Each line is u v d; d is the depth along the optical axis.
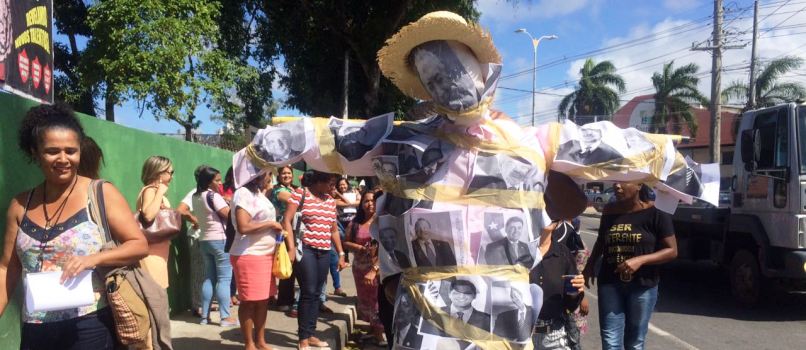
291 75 22.70
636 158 2.08
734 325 6.88
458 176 1.88
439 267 1.88
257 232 4.61
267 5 19.56
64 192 2.44
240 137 15.07
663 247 4.03
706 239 8.73
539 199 1.94
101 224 2.43
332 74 22.61
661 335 6.42
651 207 4.08
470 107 1.82
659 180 2.13
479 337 1.84
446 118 1.93
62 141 2.35
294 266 5.11
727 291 8.91
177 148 6.56
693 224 8.98
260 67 20.84
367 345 6.01
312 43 21.47
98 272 2.53
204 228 5.80
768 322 7.03
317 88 22.89
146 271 2.94
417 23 1.81
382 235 2.02
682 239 9.28
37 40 4.41
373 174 2.13
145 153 5.70
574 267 3.51
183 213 6.11
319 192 5.13
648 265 4.05
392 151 1.95
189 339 5.30
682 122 36.12
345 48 21.31
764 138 7.13
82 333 2.45
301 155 2.04
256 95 19.20
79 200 2.44
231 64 12.48
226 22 17.94
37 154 2.39
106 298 2.55
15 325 3.68
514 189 1.87
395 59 1.98
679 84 35.72
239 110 13.91
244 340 4.84
